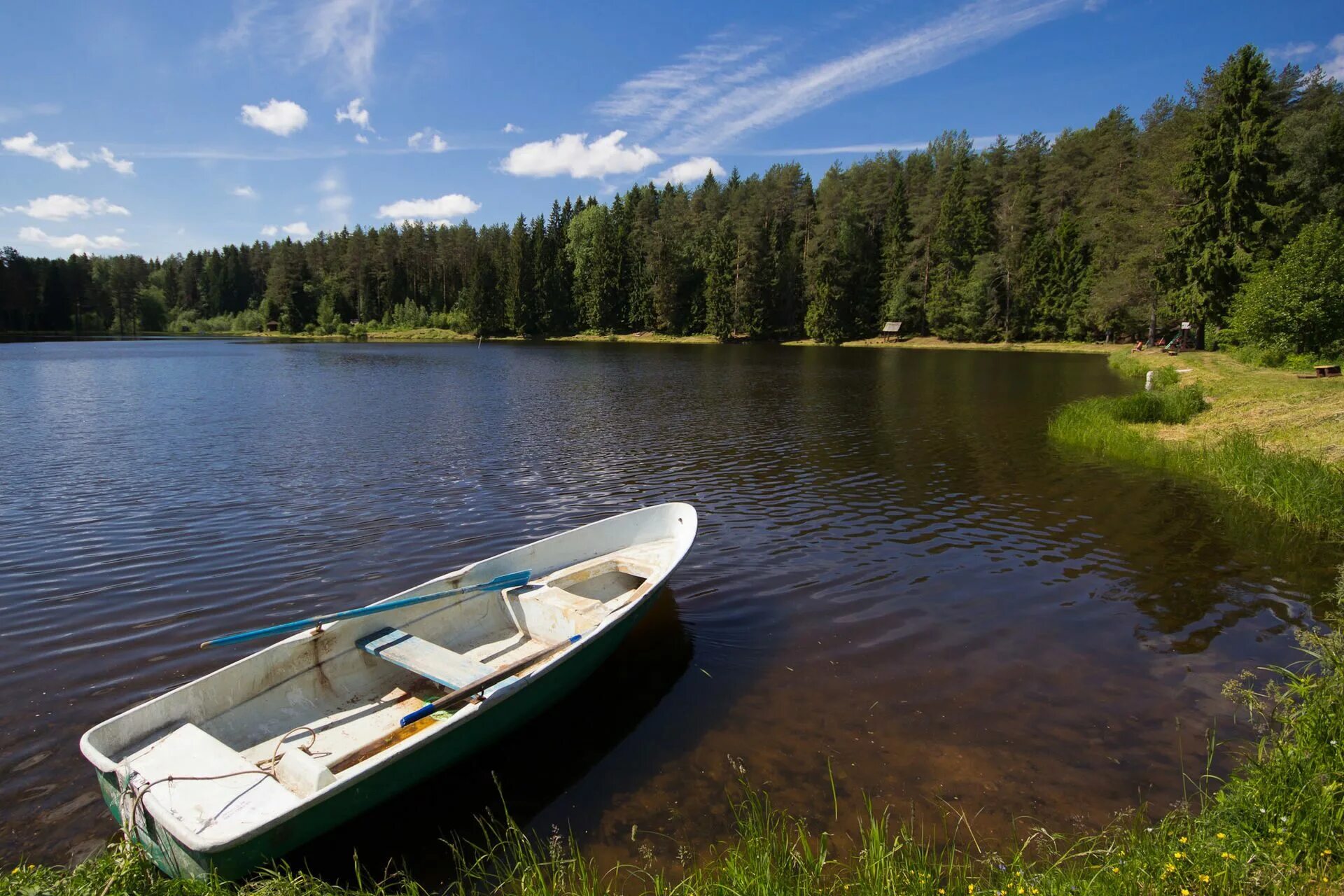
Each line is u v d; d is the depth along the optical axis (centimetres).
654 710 596
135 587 851
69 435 1853
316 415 2239
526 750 543
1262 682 626
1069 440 1766
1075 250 5859
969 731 561
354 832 463
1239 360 2747
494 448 1717
